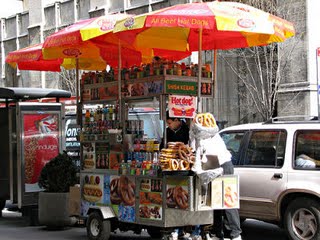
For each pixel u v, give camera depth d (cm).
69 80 2897
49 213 1109
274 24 844
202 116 818
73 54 1088
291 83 2194
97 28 941
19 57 1137
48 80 3362
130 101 934
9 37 3756
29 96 1239
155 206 843
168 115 888
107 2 2975
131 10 2817
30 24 3566
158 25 773
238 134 1015
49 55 1075
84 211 984
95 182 963
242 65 2398
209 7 796
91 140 970
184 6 812
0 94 1219
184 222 847
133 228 952
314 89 2144
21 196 1191
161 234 947
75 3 3212
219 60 2495
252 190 950
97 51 1130
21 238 1028
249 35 988
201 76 906
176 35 1012
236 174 895
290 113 2195
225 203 829
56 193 1111
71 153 1522
